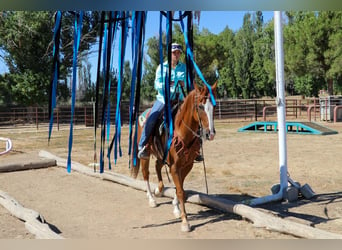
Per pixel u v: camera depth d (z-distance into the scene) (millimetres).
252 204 5875
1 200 6176
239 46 56594
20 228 5031
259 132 18797
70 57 28953
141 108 29578
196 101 4656
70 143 4824
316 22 28516
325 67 30016
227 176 8508
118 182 7953
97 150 13570
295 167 9297
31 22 28125
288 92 58719
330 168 9008
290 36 31266
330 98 24562
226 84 57719
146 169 6277
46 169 9875
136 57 4711
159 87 5418
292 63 30344
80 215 5777
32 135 20203
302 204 6051
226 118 31688
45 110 31672
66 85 32375
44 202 6637
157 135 5359
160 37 4777
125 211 5949
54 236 4449
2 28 28484
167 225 5156
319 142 14094
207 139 4461
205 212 5805
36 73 29719
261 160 10477
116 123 5012
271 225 4730
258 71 54438
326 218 5281
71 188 7703
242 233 4703
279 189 6406
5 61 29656
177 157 4910
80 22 4586
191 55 5027
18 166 9727
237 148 13125
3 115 31422
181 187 4984
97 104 4867
